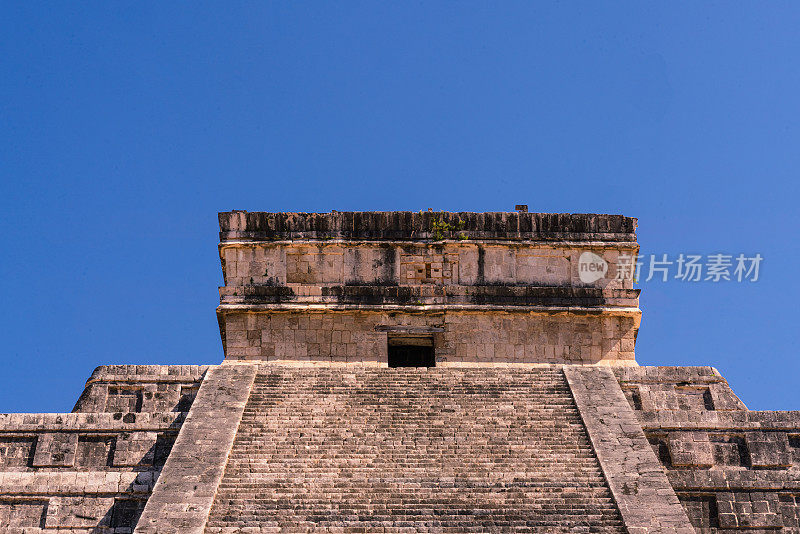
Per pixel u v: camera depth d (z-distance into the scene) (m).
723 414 36.94
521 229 44.19
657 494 30.86
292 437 33.97
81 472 35.25
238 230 43.72
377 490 31.08
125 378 39.28
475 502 30.48
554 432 34.41
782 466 36.00
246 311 42.34
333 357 42.12
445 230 43.97
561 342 42.66
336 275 43.47
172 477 31.48
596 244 43.94
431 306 42.66
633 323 43.03
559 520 29.77
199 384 39.44
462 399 36.56
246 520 29.66
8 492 34.62
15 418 36.62
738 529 34.59
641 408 39.19
